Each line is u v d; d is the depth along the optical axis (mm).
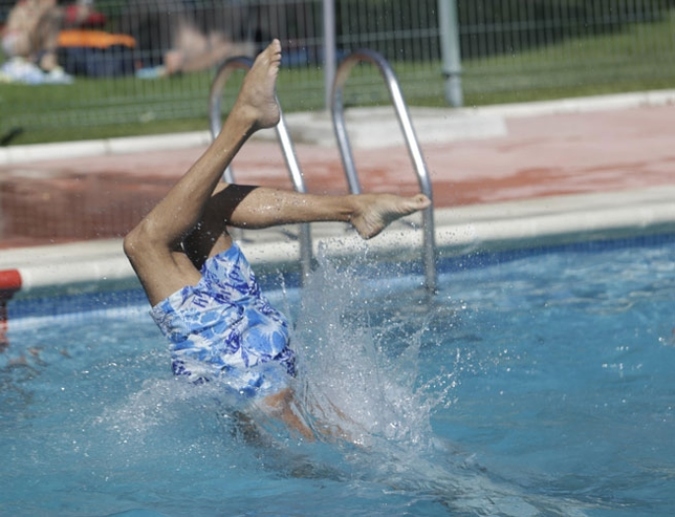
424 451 9211
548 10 32906
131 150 26219
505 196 17906
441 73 30219
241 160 23406
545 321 12922
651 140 23859
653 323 12820
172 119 29500
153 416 9844
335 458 9023
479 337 12406
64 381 11367
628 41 32875
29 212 18312
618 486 8508
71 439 9727
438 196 18172
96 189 20672
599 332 12547
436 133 25297
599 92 32156
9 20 33781
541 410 10297
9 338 12992
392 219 9594
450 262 14766
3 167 24188
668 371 11297
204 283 9477
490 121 25797
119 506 8383
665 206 15742
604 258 15570
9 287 13211
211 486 8688
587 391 10781
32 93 31125
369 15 33750
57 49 33406
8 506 8422
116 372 11609
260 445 9250
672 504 8125
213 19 31828
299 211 9711
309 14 32094
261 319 9625
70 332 13172
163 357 12125
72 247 14750
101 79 32812
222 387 9383
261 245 14055
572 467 8930
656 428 9781
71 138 27406
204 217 9695
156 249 9367
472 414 10203
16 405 10656
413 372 10781
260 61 9375
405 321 12828
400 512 8047
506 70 32406
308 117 27125
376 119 25734
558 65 32562
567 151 22828
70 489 8711
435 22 33438
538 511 8000
